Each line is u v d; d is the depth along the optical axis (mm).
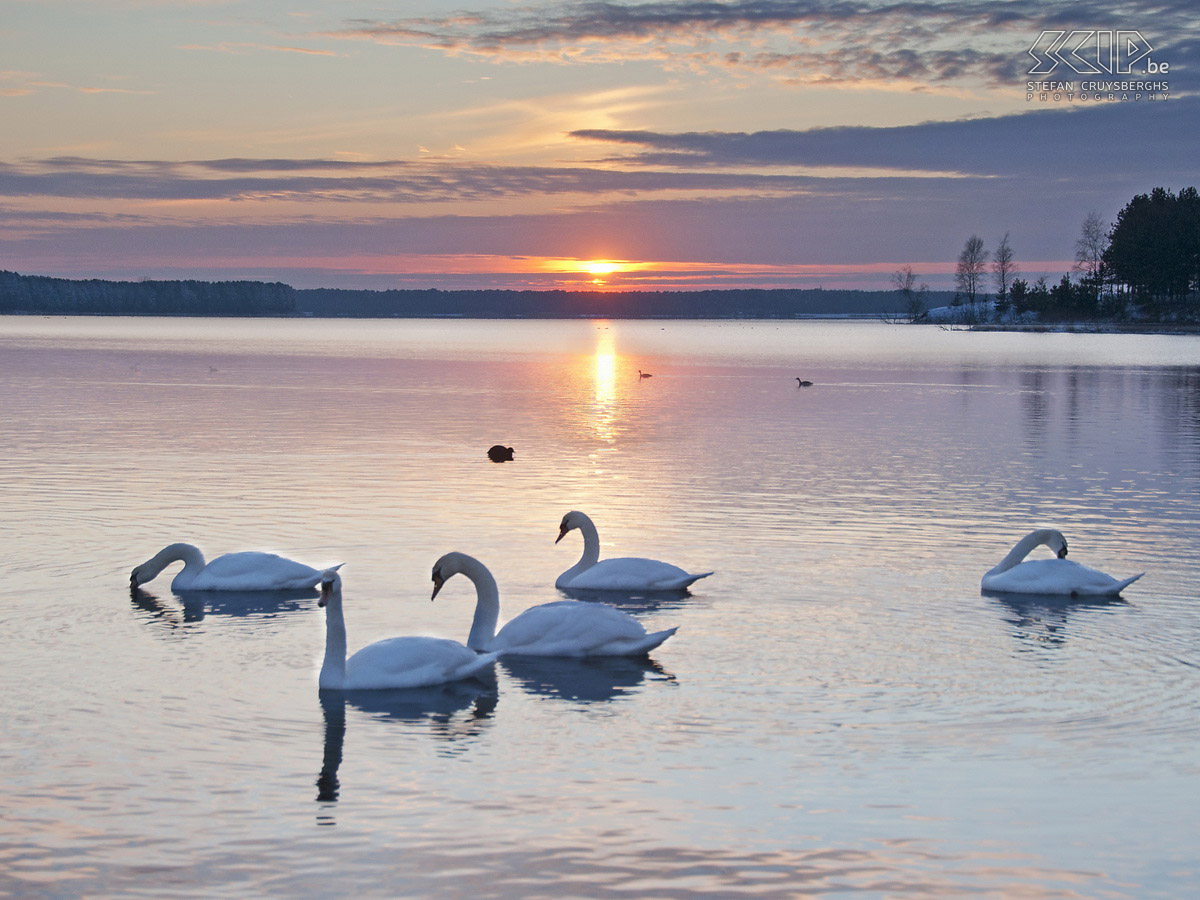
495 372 79062
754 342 167250
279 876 8477
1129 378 70250
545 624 13836
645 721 11562
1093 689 12492
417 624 15156
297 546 19719
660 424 42250
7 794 9820
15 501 23938
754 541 20281
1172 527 21797
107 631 14633
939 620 15203
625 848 8875
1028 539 17203
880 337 187375
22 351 106062
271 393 56500
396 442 35438
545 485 26672
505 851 8828
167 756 10641
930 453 33281
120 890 8289
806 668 13242
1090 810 9523
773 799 9711
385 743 10984
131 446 33750
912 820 9328
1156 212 182500
